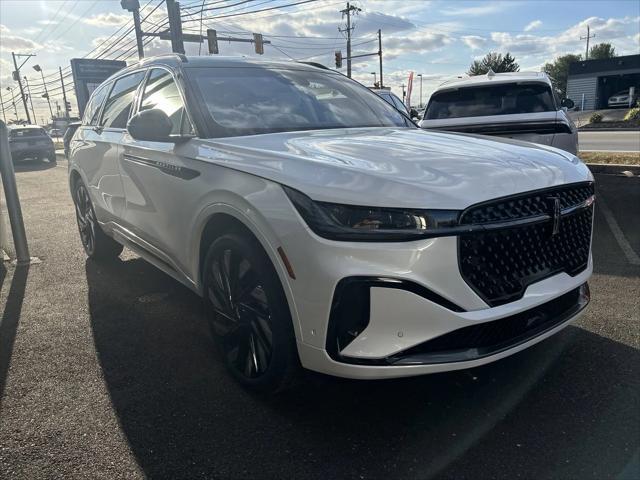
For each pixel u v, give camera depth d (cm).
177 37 2439
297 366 271
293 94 396
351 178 248
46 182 1452
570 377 307
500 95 746
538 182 262
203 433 267
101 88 561
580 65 4703
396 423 271
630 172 938
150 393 306
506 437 257
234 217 291
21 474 240
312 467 240
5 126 556
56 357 354
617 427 261
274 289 266
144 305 445
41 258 602
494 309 245
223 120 346
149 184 379
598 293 435
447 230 232
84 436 267
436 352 241
